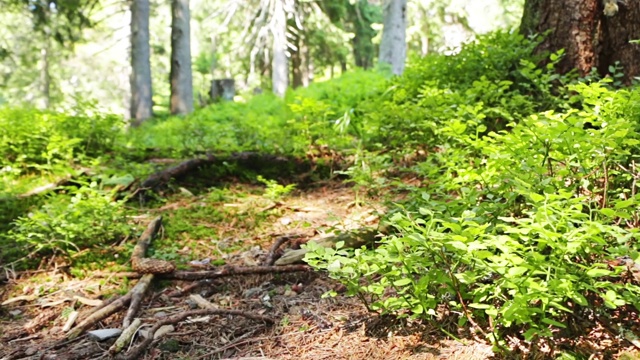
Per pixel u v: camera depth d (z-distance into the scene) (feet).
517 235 6.91
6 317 9.60
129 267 11.09
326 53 76.02
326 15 70.69
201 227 13.35
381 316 8.18
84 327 8.95
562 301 6.91
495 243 6.28
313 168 17.61
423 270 7.57
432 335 7.53
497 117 14.10
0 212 13.88
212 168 17.63
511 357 6.72
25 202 14.58
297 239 12.01
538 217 6.36
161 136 27.09
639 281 7.47
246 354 7.89
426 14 86.74
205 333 8.63
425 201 9.04
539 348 6.80
